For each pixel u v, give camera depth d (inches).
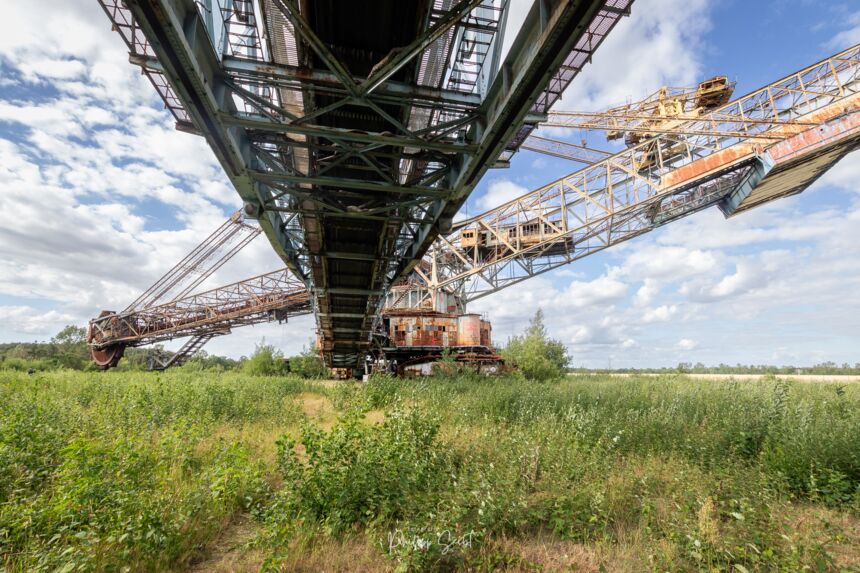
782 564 194.1
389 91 382.9
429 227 579.2
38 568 160.9
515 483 278.7
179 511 222.1
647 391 712.4
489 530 227.6
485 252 1688.0
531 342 1284.4
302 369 1683.1
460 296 1672.0
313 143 448.5
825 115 1317.7
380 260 695.1
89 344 1879.9
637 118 1625.2
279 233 616.7
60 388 726.5
